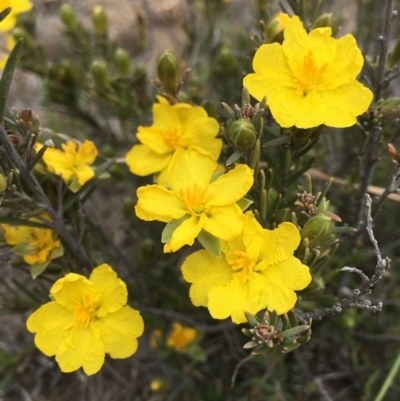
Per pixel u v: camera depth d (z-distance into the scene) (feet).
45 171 0.44
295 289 0.36
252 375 0.70
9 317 0.79
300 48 0.39
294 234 0.36
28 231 0.46
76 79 0.72
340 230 0.41
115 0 1.13
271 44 0.39
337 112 0.39
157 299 0.67
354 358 0.65
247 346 0.35
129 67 0.64
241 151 0.37
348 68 0.39
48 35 1.08
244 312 0.35
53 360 0.74
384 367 0.66
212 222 0.35
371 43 0.79
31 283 0.77
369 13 0.75
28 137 0.38
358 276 0.71
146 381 0.73
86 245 0.49
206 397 0.68
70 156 0.45
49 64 0.80
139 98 0.67
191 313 0.66
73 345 0.41
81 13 1.14
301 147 0.44
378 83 0.46
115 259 0.65
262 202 0.41
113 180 0.80
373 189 0.58
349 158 0.70
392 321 0.71
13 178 0.40
